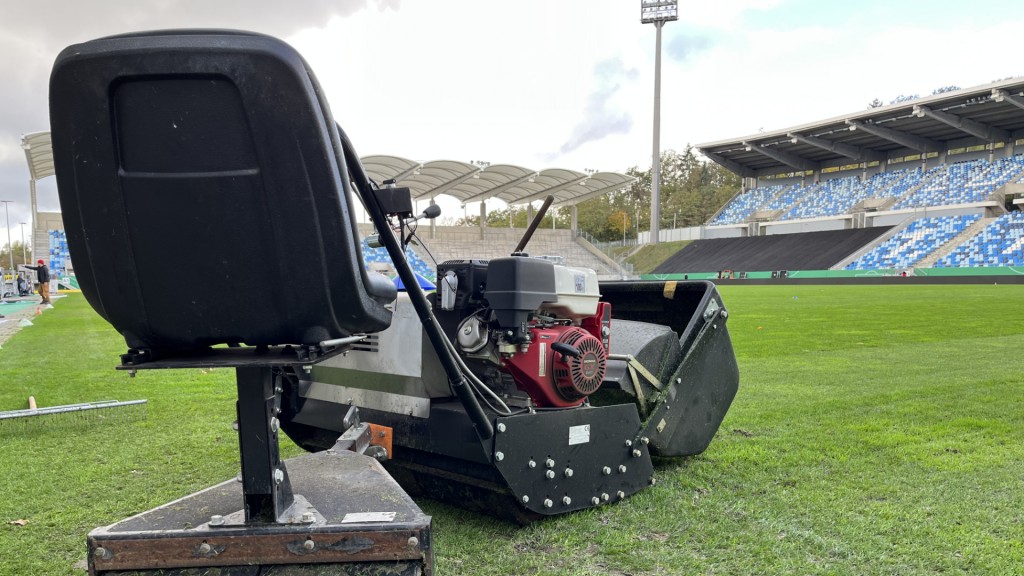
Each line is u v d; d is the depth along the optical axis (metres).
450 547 2.95
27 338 12.14
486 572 2.73
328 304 1.51
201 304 1.51
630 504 3.43
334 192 1.43
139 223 1.45
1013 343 10.84
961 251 41.88
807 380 7.47
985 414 5.67
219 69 1.32
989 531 3.16
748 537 3.07
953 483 3.85
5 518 3.33
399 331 3.10
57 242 41.97
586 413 3.22
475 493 3.16
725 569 2.77
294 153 1.38
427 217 2.10
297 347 1.59
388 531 1.64
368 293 1.61
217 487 1.94
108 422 5.40
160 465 4.24
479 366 3.24
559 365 3.11
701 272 53.38
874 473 4.03
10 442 4.79
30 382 7.32
